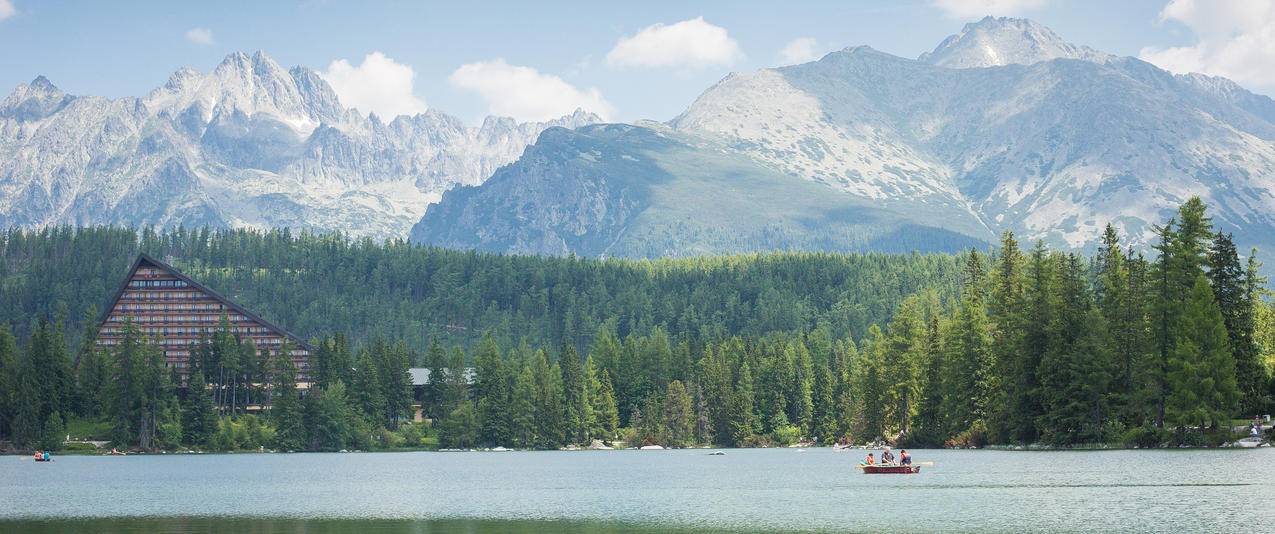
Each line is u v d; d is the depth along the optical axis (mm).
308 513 110375
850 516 99250
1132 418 156875
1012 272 179375
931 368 185375
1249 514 90625
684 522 99250
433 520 103500
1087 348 154125
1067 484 113562
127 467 192375
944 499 107750
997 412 167750
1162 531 84188
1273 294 157125
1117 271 160625
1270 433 148750
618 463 194250
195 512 112312
